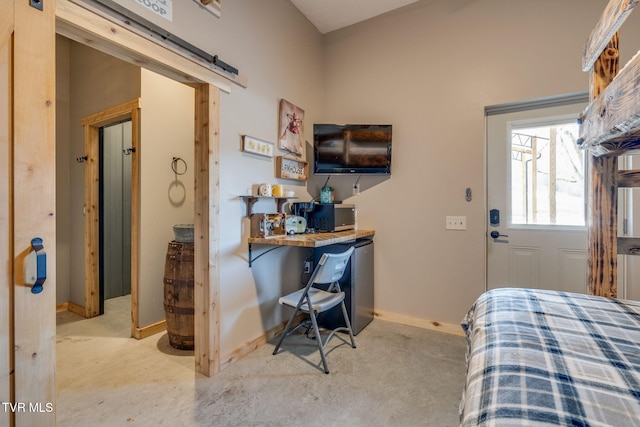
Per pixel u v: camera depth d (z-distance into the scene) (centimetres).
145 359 220
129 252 393
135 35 153
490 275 264
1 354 112
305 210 273
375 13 296
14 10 113
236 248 220
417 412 163
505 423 57
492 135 263
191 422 156
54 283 125
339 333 265
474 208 259
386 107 297
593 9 219
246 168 229
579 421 55
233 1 217
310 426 153
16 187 115
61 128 327
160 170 273
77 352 231
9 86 113
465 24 261
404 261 288
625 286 215
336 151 288
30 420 118
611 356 76
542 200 247
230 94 213
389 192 295
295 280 288
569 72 226
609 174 138
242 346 224
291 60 281
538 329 93
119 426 153
